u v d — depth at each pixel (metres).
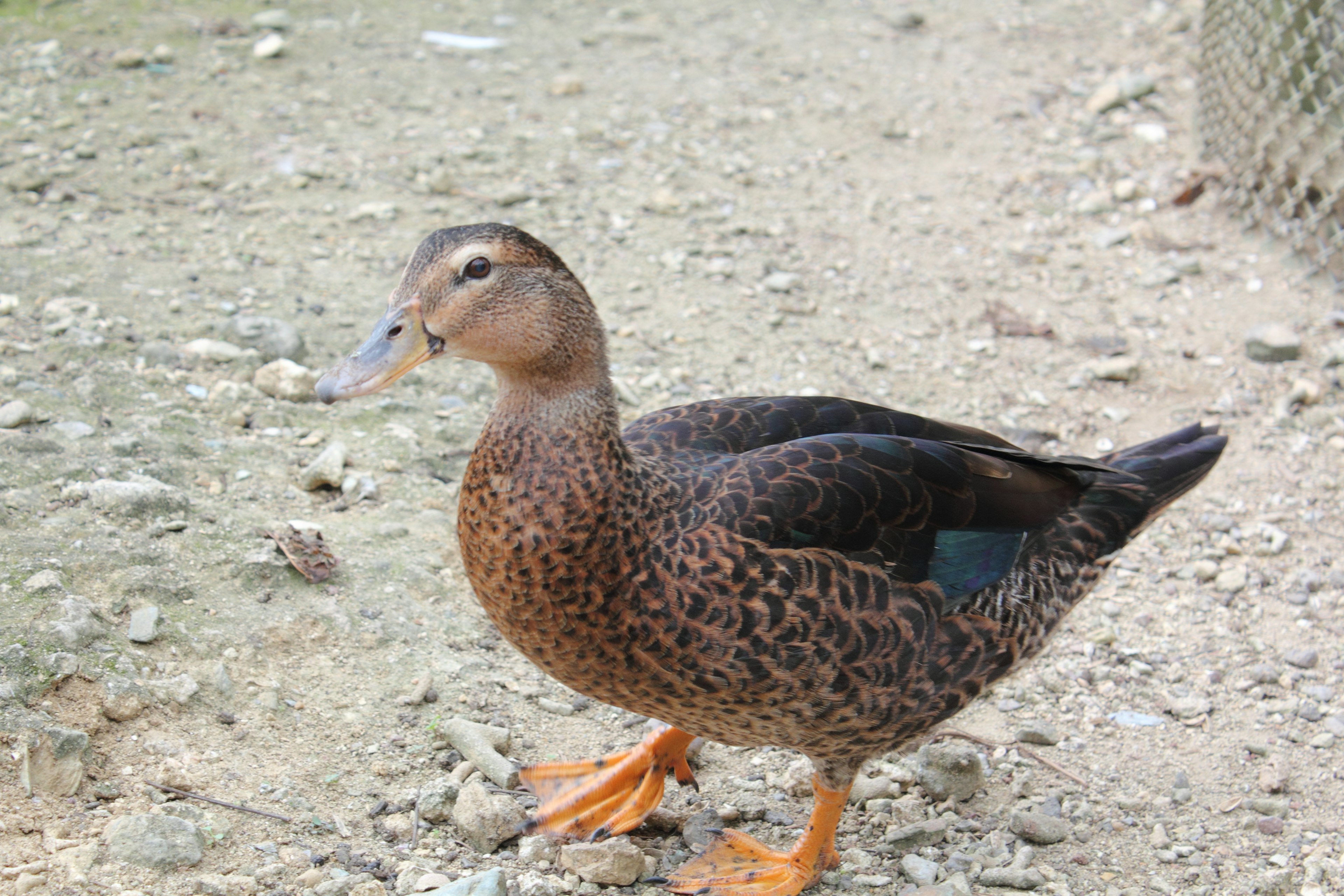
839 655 1.54
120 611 1.66
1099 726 1.73
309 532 1.77
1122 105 2.80
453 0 3.35
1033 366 2.07
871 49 3.15
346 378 1.53
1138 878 1.62
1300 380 2.04
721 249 2.32
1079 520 1.64
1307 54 2.22
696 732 1.58
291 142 2.56
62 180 2.30
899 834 1.63
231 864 1.54
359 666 1.69
